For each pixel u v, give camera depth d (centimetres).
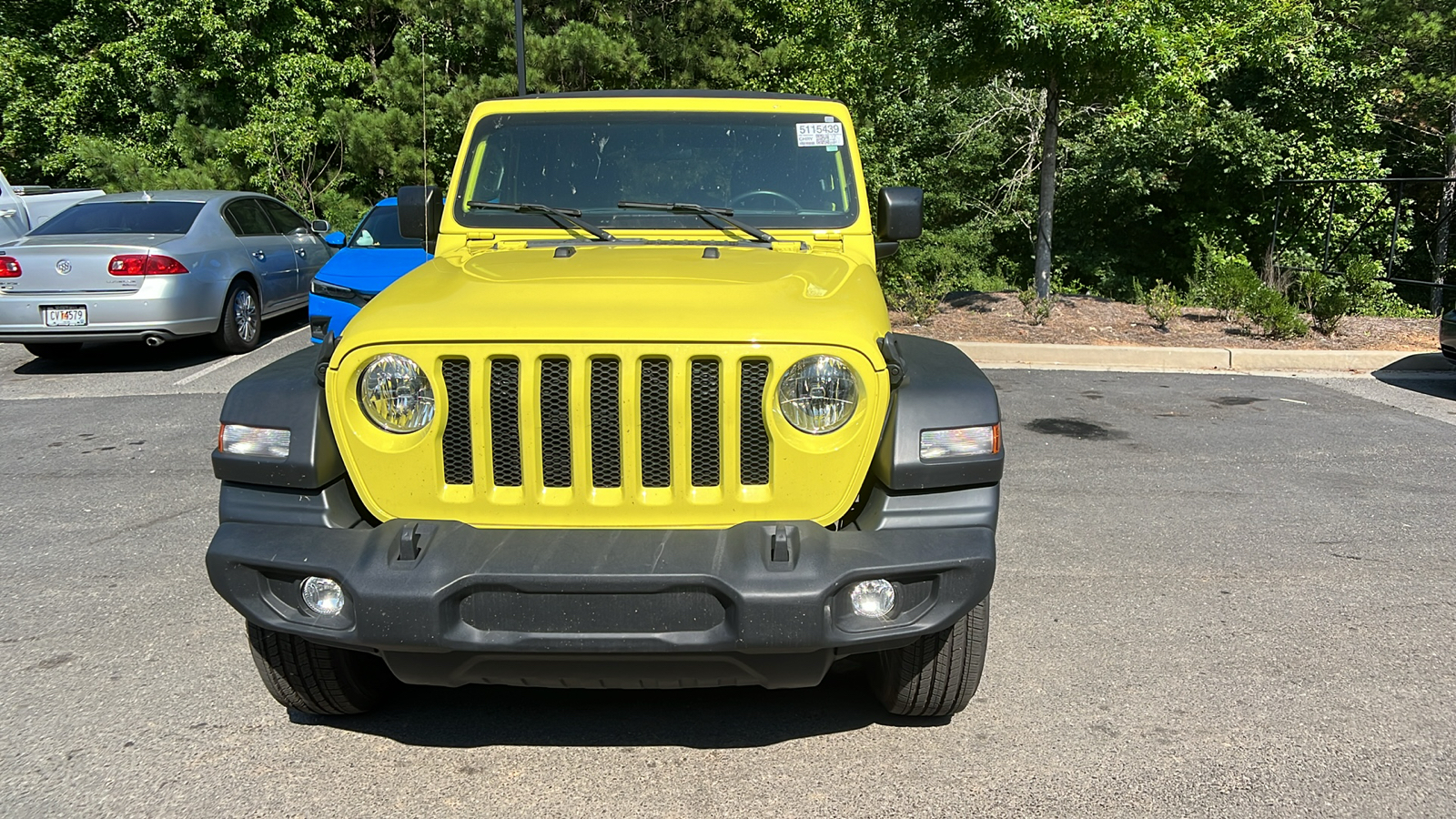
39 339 949
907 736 352
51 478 646
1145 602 462
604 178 431
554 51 1695
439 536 294
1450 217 2014
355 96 2259
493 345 293
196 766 332
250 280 1096
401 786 322
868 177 1855
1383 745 344
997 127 2112
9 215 1354
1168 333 1112
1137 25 1036
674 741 350
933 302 1155
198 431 755
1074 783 323
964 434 307
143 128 2217
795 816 306
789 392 295
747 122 439
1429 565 508
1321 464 683
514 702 378
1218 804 311
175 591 471
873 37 1313
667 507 299
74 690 380
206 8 2025
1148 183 1936
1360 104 1870
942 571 295
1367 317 1251
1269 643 421
